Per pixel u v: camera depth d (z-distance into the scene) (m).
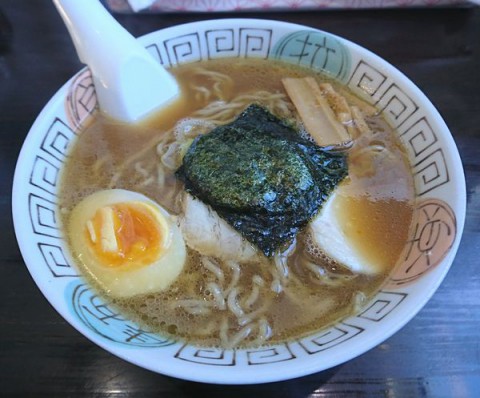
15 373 0.17
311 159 0.21
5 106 0.25
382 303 0.17
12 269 0.20
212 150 0.20
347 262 0.19
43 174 0.20
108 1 0.28
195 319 0.18
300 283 0.19
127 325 0.17
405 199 0.20
